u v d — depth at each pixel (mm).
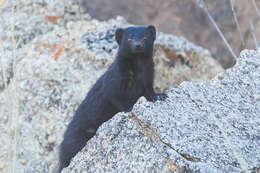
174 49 31453
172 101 17125
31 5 34375
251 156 14805
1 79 29359
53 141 26062
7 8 34375
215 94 17750
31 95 27891
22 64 29750
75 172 16922
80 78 28062
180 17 45625
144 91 22375
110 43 29797
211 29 43844
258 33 40688
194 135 15414
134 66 21969
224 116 16562
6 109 27781
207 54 33094
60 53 29594
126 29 23000
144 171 14969
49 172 25094
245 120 16422
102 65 28625
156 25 46062
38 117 27094
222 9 44000
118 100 21641
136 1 47656
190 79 31062
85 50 29109
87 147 17188
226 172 14062
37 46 30625
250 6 42281
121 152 15953
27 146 26109
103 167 16156
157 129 15500
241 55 19562
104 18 45812
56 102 27281
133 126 16219
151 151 15203
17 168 24812
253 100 17453
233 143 15281
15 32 32688
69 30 31516
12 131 26578
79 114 23203
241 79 18438
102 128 16938
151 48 22734
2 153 25453
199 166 13977
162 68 30531
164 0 46781
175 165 14383
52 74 28359
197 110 16781
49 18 33969
